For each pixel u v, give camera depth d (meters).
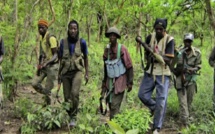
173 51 5.14
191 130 5.19
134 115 5.19
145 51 5.37
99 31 15.80
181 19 9.47
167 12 8.72
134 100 7.18
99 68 10.05
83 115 5.74
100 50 13.31
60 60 5.63
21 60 7.45
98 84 8.83
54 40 6.11
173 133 5.55
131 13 10.05
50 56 6.18
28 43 7.74
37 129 5.40
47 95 6.30
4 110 6.34
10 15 8.04
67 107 5.52
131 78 5.26
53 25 11.57
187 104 5.96
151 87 5.36
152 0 8.75
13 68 6.86
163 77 5.14
